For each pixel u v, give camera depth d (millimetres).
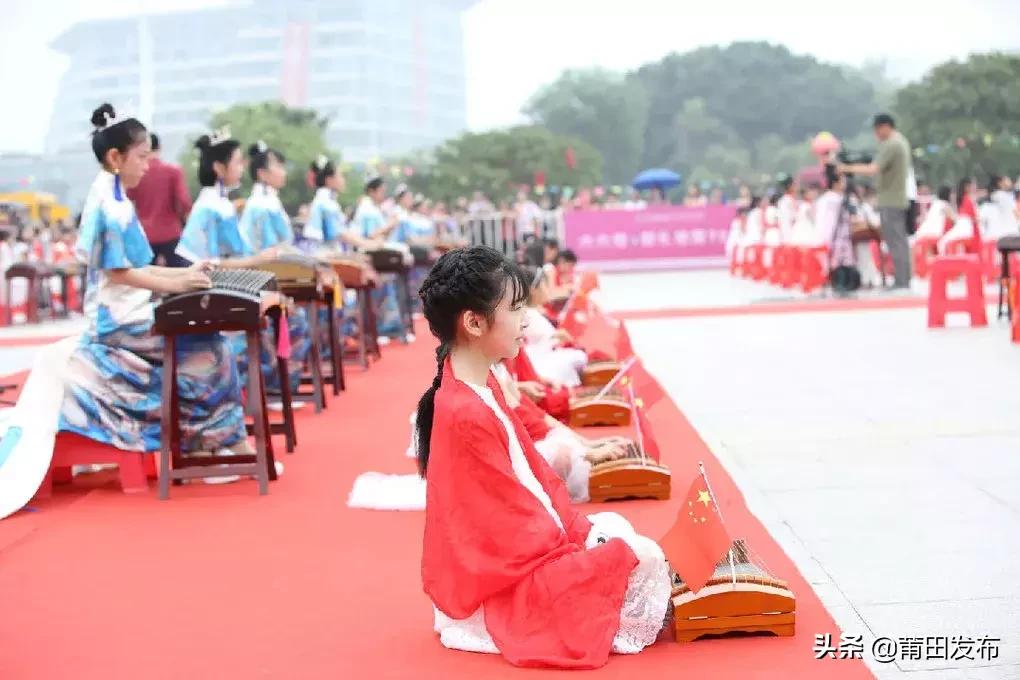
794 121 51500
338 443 6703
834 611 3607
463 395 3363
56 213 27688
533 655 3209
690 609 3355
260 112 34312
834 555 4172
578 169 41812
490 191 39438
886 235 14945
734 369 8898
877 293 15039
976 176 35656
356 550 4461
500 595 3342
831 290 15859
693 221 24094
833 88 50812
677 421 6824
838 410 6969
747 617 3371
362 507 5129
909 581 3861
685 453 5949
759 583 3391
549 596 3244
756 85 51281
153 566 4344
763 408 7152
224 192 7445
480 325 3383
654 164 51531
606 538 3502
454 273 3367
